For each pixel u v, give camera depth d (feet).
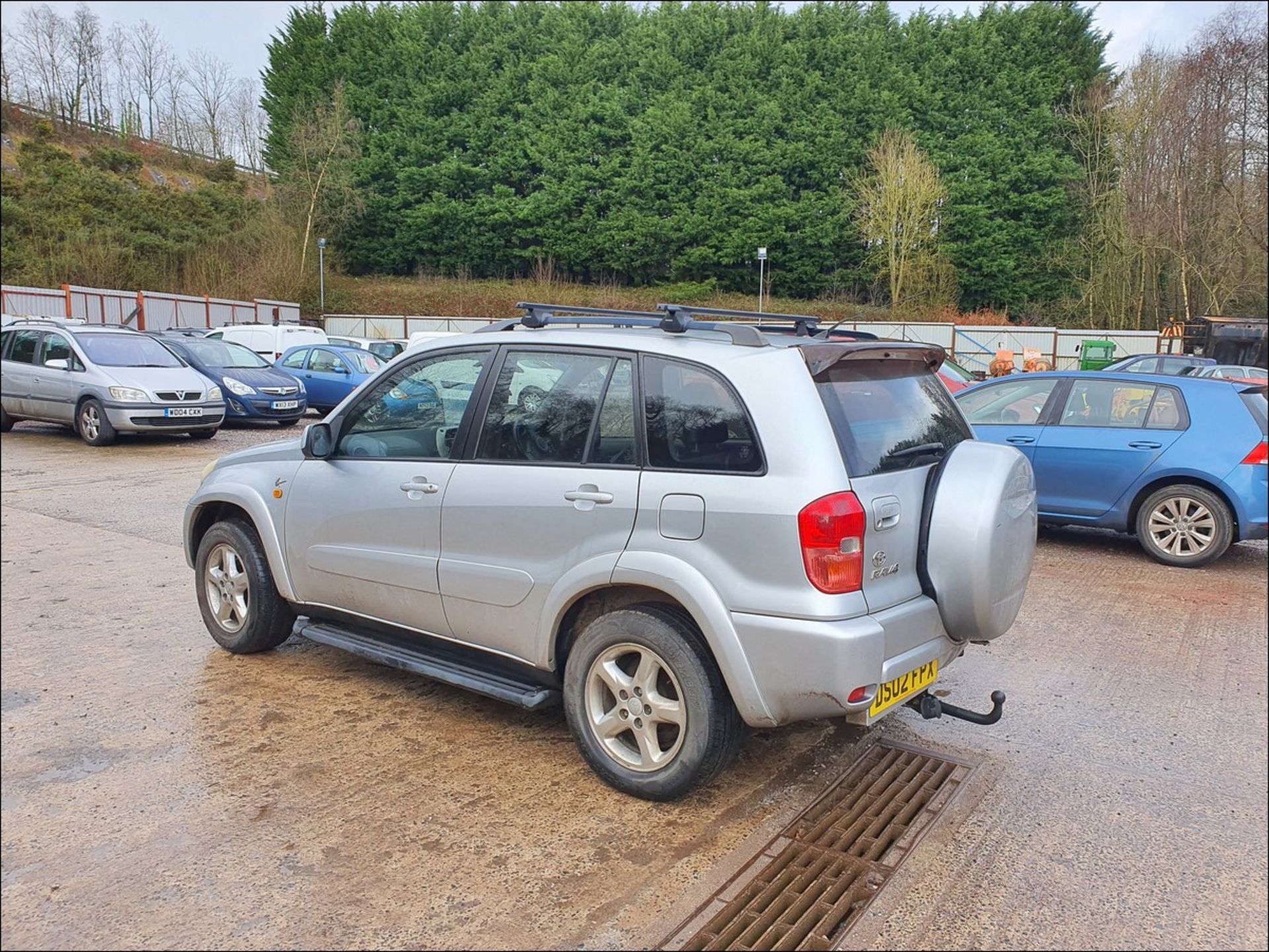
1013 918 9.21
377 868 9.84
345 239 152.05
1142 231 115.85
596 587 11.27
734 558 10.28
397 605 13.53
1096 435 25.11
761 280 138.92
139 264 110.32
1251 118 101.86
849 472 10.22
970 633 11.35
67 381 43.65
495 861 10.00
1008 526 11.28
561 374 12.07
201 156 173.06
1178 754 12.96
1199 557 23.80
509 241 153.17
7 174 119.75
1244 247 107.76
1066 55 142.31
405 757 12.46
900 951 8.69
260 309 114.01
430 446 13.37
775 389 10.44
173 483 33.91
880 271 139.44
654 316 12.99
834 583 9.91
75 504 29.76
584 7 165.68
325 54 160.76
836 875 9.97
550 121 152.97
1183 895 9.63
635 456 11.20
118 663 15.84
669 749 11.26
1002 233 137.49
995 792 11.82
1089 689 15.44
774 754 12.85
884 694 10.39
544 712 14.14
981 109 143.64
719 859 10.16
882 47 149.38
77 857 9.95
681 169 147.23
